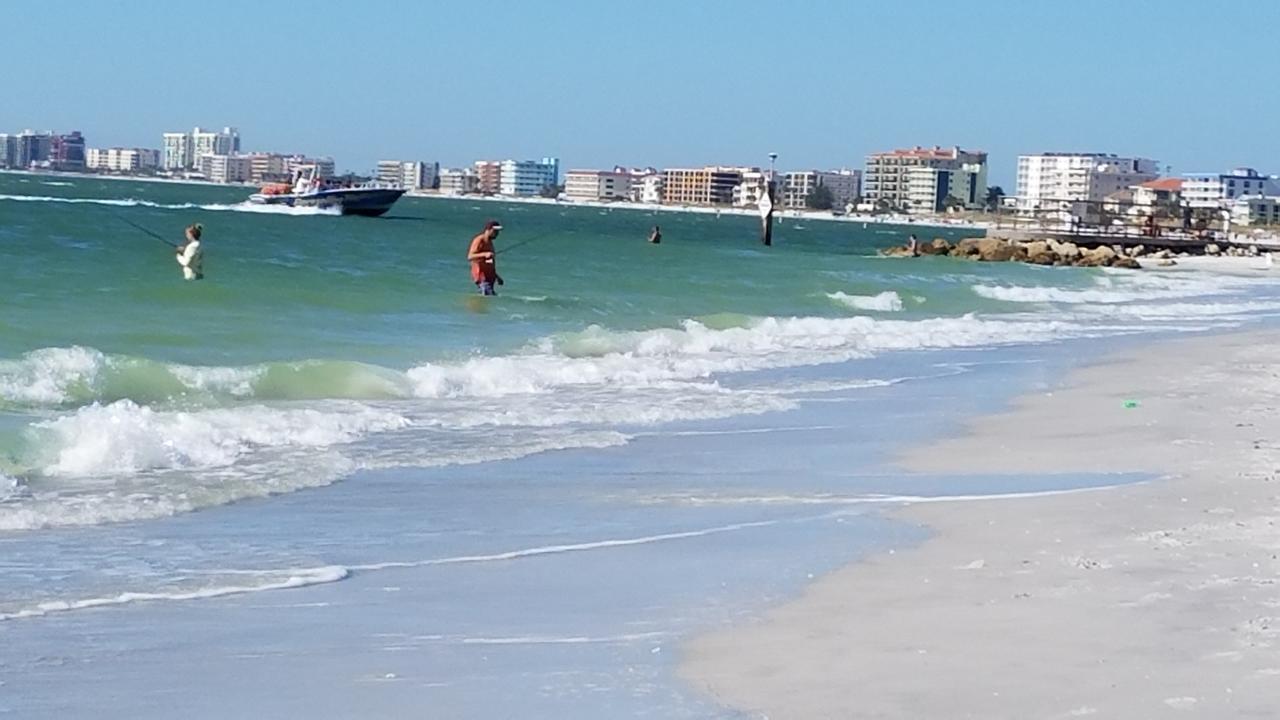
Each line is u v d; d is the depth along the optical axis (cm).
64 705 655
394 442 1444
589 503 1183
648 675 706
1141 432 1622
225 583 887
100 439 1269
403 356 2150
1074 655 729
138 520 1058
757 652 746
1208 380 2198
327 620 811
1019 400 1930
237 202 13100
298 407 1631
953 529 1077
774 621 811
